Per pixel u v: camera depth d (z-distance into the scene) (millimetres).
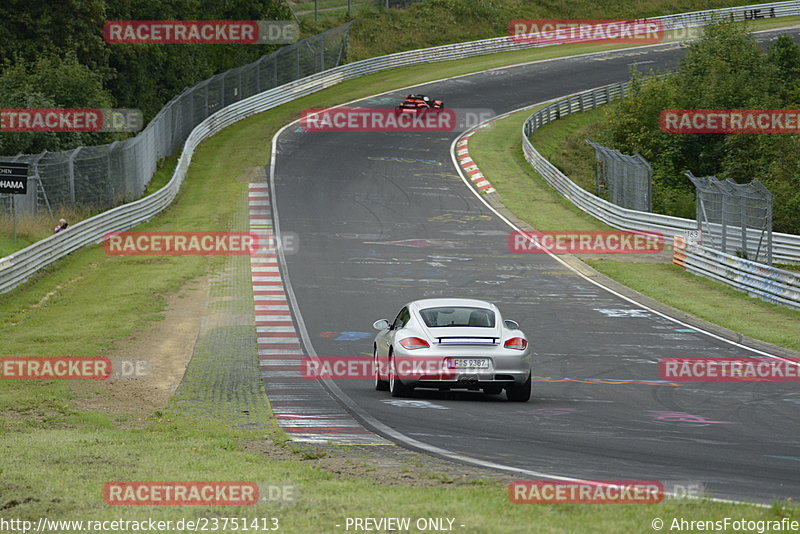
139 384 57594
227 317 84375
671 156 187125
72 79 161375
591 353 71562
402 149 198750
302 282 103000
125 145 145500
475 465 34125
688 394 55656
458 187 170250
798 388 58125
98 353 67125
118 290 95500
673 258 122562
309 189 164000
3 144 147125
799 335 80000
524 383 51938
